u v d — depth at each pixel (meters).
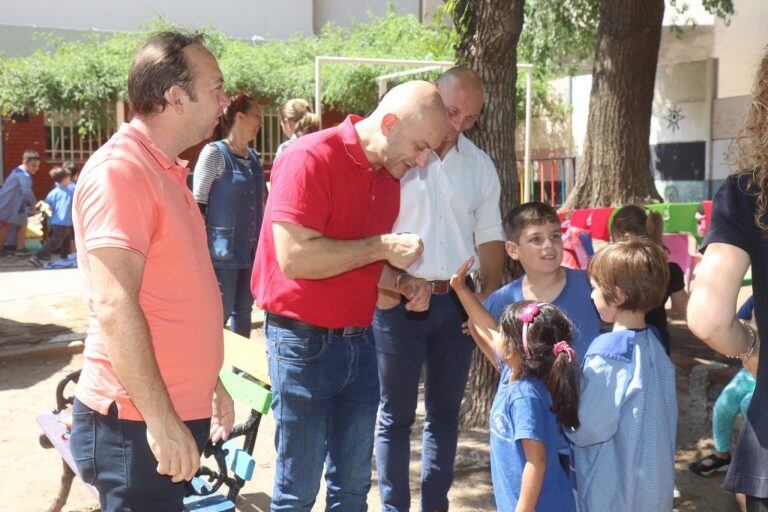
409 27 18.02
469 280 3.90
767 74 2.01
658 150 17.81
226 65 16.81
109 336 2.11
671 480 2.96
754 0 17.33
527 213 3.45
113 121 16.86
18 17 19.58
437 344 3.75
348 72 16.27
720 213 2.05
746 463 2.01
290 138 6.73
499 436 2.95
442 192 3.70
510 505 2.91
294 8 22.69
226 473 3.46
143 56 2.31
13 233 13.83
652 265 3.02
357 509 3.19
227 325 6.14
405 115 2.83
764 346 1.99
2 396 6.09
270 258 2.99
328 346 2.97
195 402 2.40
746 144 2.04
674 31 20.20
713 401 5.47
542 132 19.14
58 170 12.85
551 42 16.38
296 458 3.02
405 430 3.71
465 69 3.70
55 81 16.00
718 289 2.00
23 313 8.73
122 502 2.33
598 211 9.04
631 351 2.99
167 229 2.28
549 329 2.88
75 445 2.40
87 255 2.19
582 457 3.02
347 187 2.89
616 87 11.57
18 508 4.17
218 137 5.90
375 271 3.03
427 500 3.84
